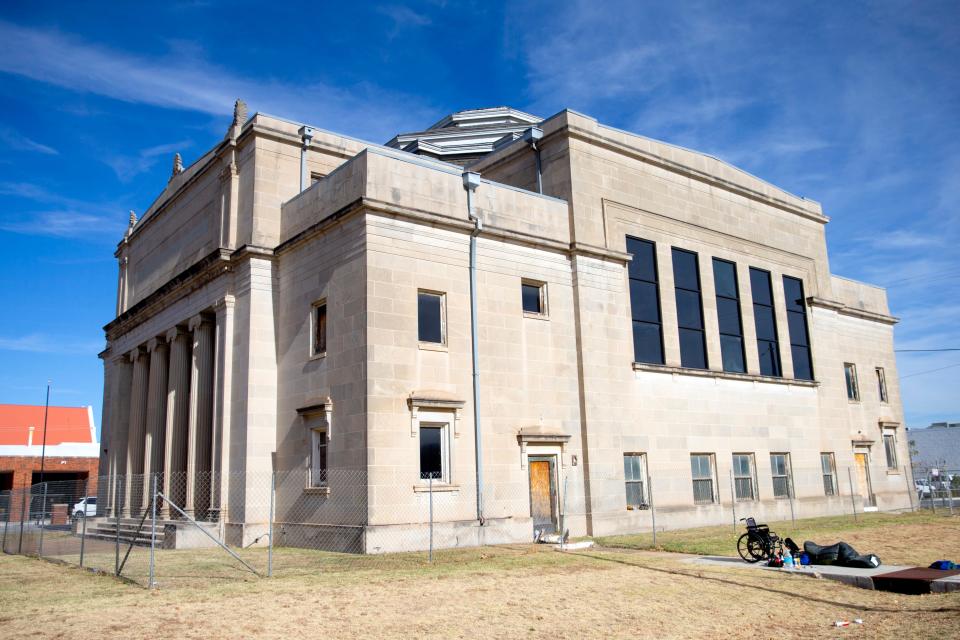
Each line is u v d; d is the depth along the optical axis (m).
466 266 23.39
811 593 13.85
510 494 22.83
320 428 22.28
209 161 28.62
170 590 14.01
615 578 15.24
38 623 11.34
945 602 12.84
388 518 20.08
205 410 26.92
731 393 30.41
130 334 35.34
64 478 62.22
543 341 24.78
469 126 40.25
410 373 21.38
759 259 33.56
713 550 20.09
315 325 23.33
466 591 13.70
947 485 41.84
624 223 27.94
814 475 33.22
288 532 22.52
